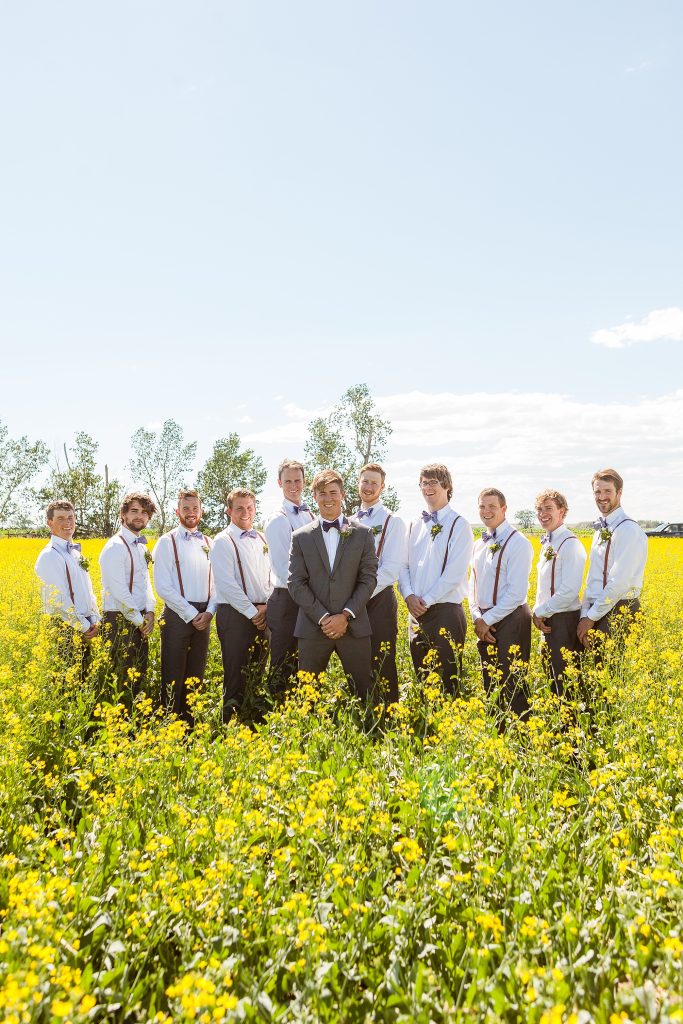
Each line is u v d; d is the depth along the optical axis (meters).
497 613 6.66
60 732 5.32
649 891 3.02
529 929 2.62
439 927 2.95
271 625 7.09
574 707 5.47
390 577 6.83
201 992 2.18
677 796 4.04
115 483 59.59
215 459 54.81
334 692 5.89
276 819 3.67
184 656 7.12
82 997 2.42
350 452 52.53
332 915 2.98
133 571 7.18
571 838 3.62
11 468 60.97
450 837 3.32
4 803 4.01
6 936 2.56
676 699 5.43
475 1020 2.33
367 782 3.91
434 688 5.60
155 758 4.54
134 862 3.16
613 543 6.89
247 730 4.81
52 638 6.81
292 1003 2.50
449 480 7.16
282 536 7.20
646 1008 2.38
